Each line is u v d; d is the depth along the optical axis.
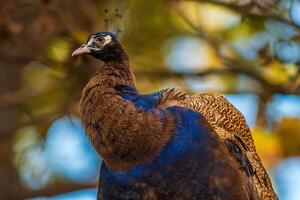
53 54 17.34
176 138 11.25
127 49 18.30
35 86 18.44
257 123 16.62
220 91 16.89
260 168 11.99
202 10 18.22
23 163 19.12
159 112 11.34
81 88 17.09
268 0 15.32
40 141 18.05
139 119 11.27
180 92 11.93
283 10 15.64
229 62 16.64
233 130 12.00
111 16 13.73
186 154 11.21
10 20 15.81
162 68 18.09
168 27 18.62
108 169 11.41
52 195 17.36
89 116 11.47
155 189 11.26
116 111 11.33
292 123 17.00
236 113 12.20
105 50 12.08
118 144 11.26
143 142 11.21
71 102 17.36
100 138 11.38
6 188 17.58
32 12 16.41
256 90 16.59
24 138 19.20
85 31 16.09
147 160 11.22
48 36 16.33
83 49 12.12
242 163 11.50
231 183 11.22
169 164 11.20
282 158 17.20
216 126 11.86
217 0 16.58
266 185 11.98
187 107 11.67
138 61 18.69
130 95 11.52
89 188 17.28
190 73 17.17
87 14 16.12
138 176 11.25
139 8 18.22
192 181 11.22
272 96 16.28
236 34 17.80
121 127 11.26
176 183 11.23
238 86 18.33
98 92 11.50
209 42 16.70
